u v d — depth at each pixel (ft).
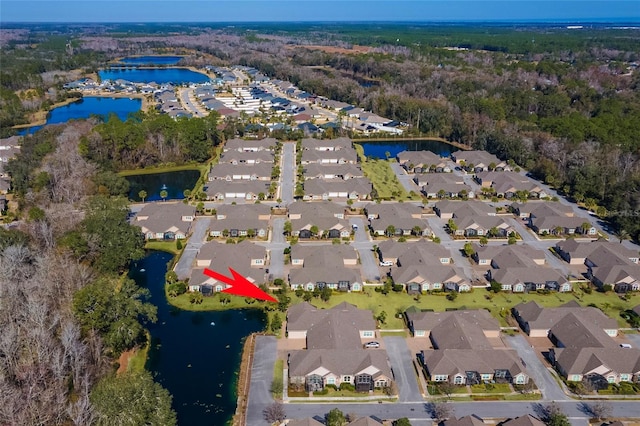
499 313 294.87
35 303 247.09
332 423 202.39
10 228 367.25
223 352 260.62
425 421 214.90
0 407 197.77
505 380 238.48
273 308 295.89
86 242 328.70
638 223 387.75
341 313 274.36
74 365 228.43
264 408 221.66
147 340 269.64
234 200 466.29
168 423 196.03
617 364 240.32
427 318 275.59
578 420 215.72
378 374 233.55
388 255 347.56
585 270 345.92
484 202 460.14
